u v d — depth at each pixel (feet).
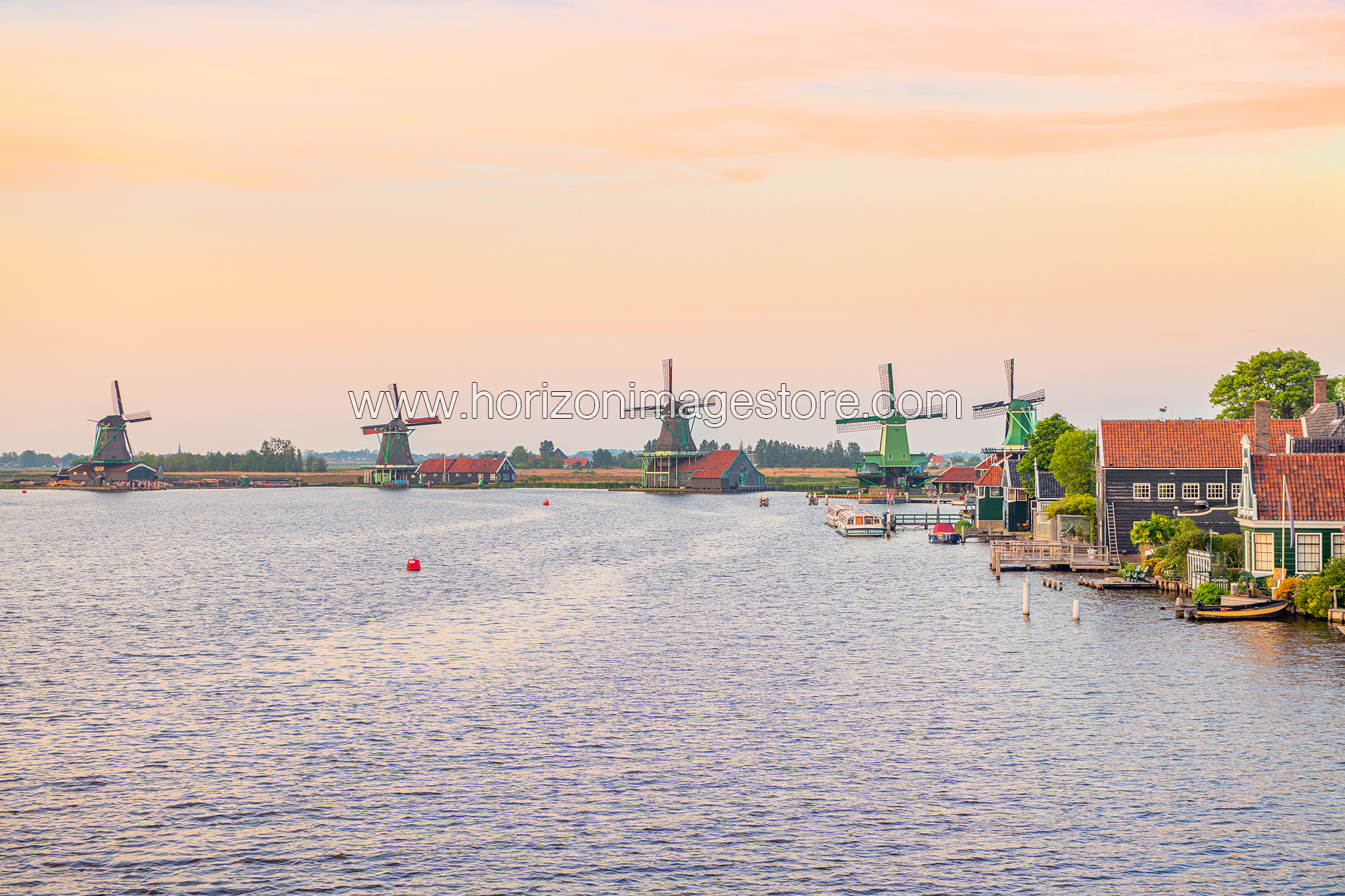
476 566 351.46
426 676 171.32
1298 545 212.43
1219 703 147.43
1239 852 99.81
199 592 283.59
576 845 102.94
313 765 125.39
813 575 316.81
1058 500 383.45
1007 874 96.02
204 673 174.60
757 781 119.34
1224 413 362.33
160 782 120.06
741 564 354.13
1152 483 293.84
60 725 142.72
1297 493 213.25
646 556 385.09
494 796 115.44
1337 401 277.03
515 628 219.41
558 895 93.04
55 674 174.70
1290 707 144.66
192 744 134.00
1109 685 159.22
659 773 122.31
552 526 561.84
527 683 166.20
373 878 96.27
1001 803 111.86
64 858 100.32
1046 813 109.29
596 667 177.88
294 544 448.24
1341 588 202.90
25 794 116.37
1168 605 235.81
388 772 123.03
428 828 107.04
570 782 119.55
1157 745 129.49
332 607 253.03
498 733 137.80
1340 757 123.85
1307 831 104.01
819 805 112.06
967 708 148.36
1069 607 237.25
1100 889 93.20
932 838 103.86
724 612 240.32
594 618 232.12
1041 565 316.60
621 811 111.04
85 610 249.75
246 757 128.36
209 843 103.50
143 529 554.05
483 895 93.20
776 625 220.43
